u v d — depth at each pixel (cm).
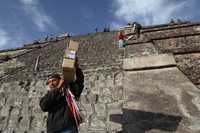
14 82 1593
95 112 1190
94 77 1413
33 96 1443
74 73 412
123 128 501
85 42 1991
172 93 556
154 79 611
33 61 1841
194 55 684
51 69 1611
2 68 1919
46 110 399
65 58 411
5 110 1409
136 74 644
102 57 1588
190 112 498
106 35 2042
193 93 549
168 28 918
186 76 604
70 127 384
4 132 1299
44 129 1249
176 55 706
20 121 1327
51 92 400
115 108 1169
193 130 457
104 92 1294
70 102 398
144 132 472
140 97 564
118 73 1383
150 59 666
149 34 960
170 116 496
